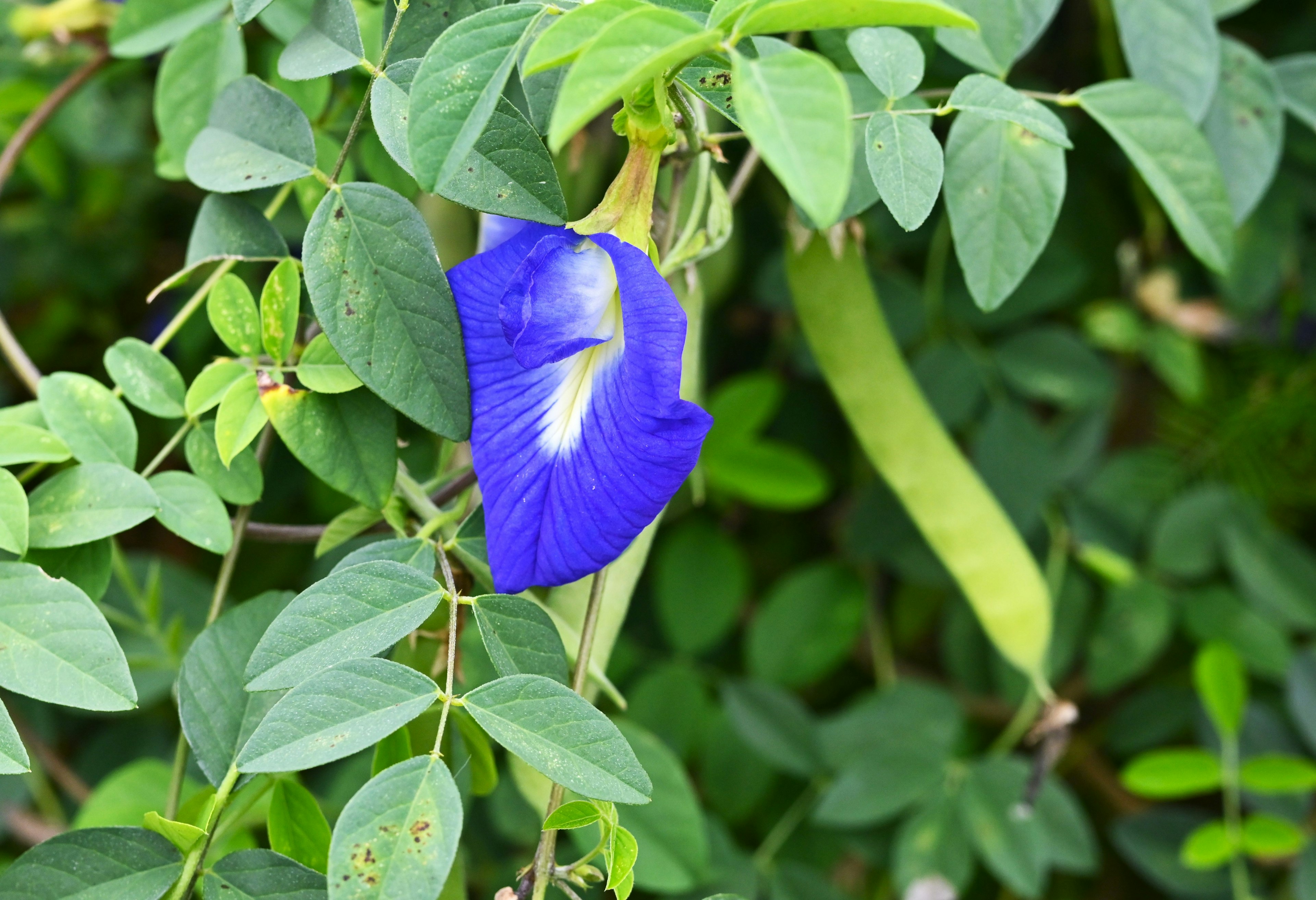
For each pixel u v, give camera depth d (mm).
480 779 512
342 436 500
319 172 497
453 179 485
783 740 633
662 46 452
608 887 481
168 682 643
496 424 488
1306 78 567
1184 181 531
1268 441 671
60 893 475
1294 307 655
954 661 672
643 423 470
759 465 652
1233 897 652
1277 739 657
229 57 559
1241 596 647
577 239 483
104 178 776
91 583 497
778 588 667
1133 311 668
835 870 691
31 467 508
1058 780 658
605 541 478
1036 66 637
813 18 458
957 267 633
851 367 568
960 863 621
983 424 635
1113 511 666
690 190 520
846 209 520
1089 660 650
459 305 491
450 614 487
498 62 469
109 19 595
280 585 752
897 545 652
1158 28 542
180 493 501
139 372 509
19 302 809
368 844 456
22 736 655
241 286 508
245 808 511
